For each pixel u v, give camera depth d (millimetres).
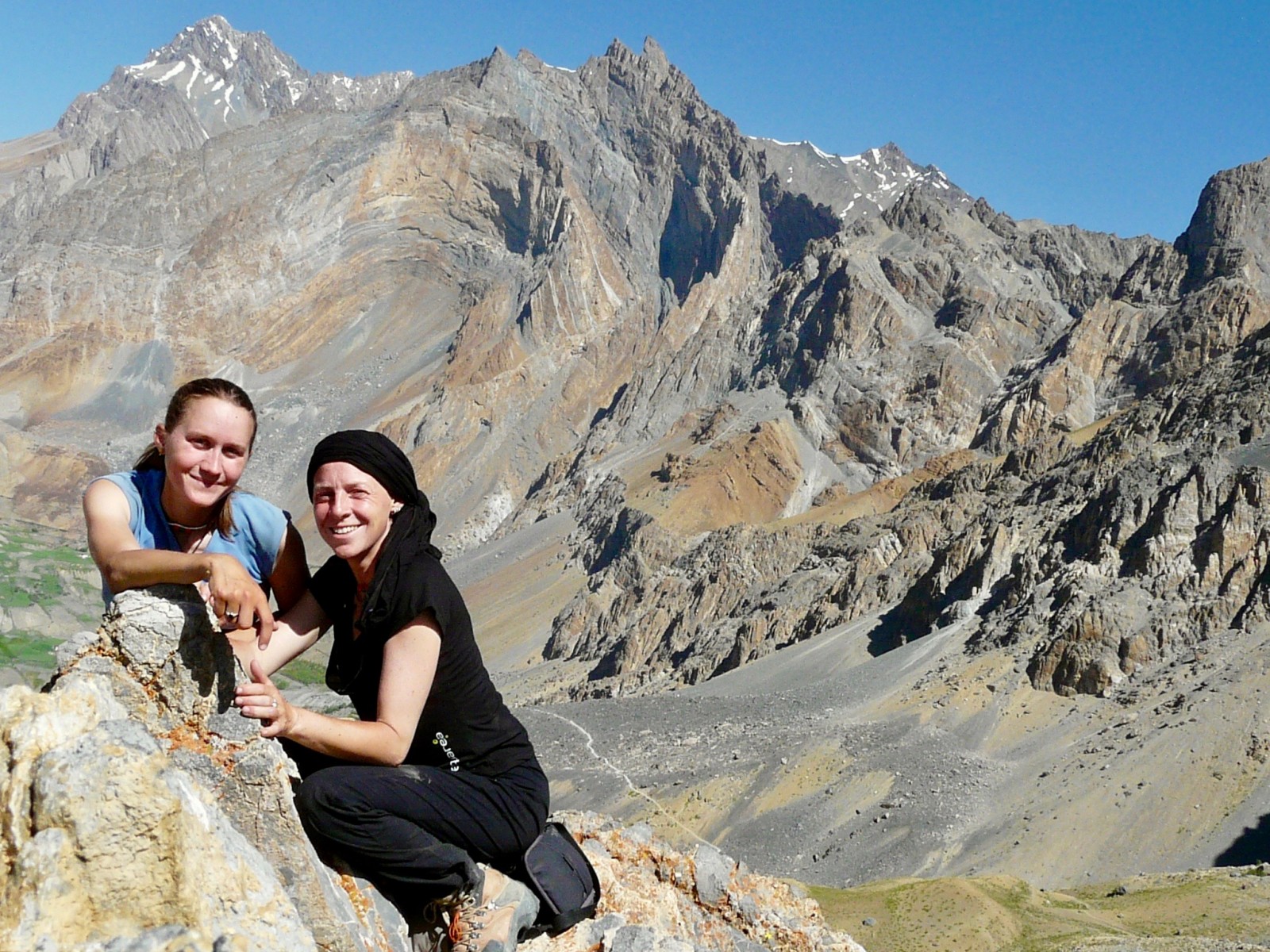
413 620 2189
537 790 2381
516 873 2418
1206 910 23938
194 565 2006
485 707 2293
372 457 2207
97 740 1781
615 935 3414
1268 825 35594
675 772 47062
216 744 2066
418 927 2414
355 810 2164
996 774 42625
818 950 4953
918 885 26234
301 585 2385
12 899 1702
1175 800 37906
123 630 2016
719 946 4719
